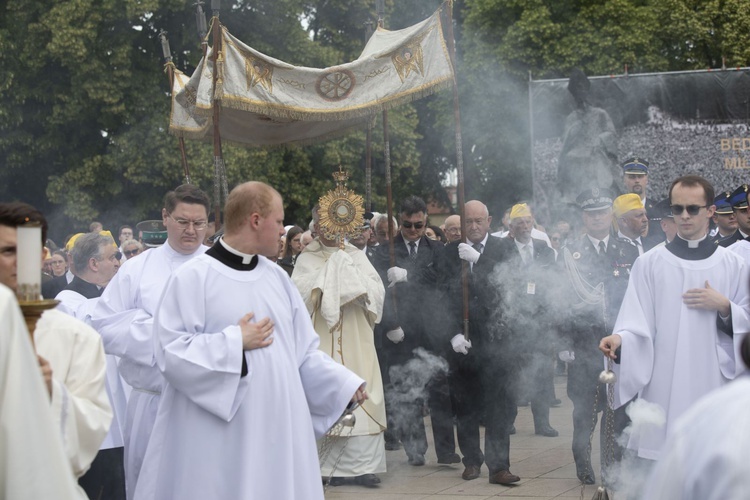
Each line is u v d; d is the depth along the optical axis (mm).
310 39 22031
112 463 5602
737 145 15719
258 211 4312
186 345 4152
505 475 6766
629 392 5250
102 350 3309
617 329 5316
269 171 21203
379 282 7051
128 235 12867
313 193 22125
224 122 8336
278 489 4199
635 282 5344
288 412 4262
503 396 6859
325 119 7195
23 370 2293
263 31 22016
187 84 7699
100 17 19766
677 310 5203
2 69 19891
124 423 5504
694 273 5191
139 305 5422
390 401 7629
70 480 2361
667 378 5203
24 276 2672
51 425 2344
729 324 5039
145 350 5070
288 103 7039
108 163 20375
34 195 22531
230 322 4266
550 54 23781
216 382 4090
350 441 6773
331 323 6695
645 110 15906
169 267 5523
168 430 4281
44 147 20672
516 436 8672
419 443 7605
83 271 6004
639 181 8320
